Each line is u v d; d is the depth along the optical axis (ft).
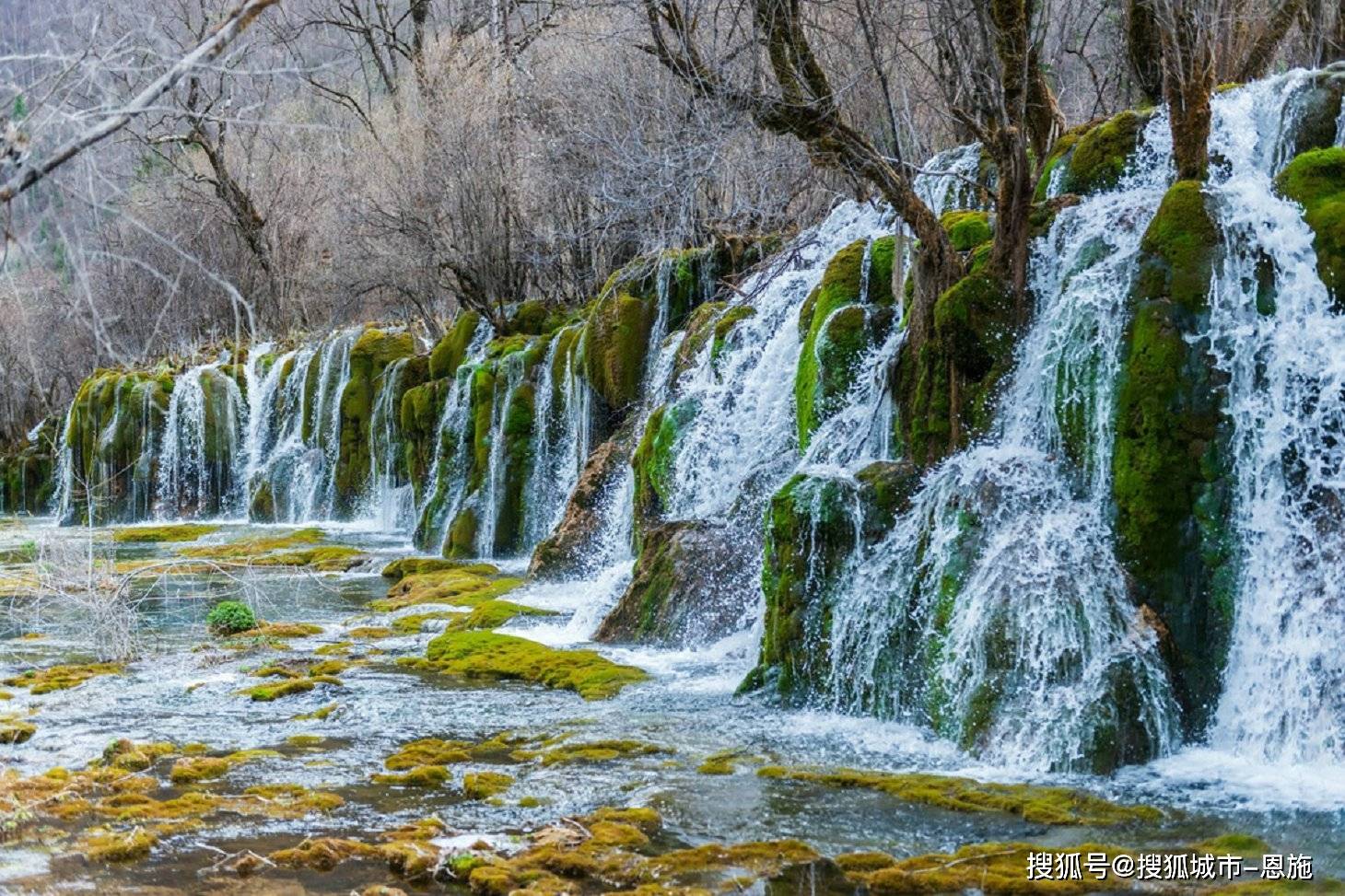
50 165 13.16
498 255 80.43
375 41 116.47
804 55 34.32
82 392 100.78
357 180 91.97
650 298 59.93
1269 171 35.63
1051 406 31.81
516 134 79.46
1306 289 28.78
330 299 106.11
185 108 17.33
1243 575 28.14
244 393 97.40
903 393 36.04
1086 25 58.54
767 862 21.68
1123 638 27.89
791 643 33.55
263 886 21.38
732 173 61.98
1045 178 39.68
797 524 33.78
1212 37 32.09
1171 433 28.96
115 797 26.43
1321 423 27.78
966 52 33.73
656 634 41.16
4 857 22.90
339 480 85.61
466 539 64.18
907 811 24.57
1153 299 29.68
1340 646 26.23
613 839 22.99
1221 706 27.86
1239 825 23.17
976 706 28.58
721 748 29.22
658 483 48.37
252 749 30.45
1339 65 37.17
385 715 33.37
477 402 66.54
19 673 40.34
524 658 39.01
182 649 44.01
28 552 68.80
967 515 30.94
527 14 96.78
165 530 84.33
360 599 54.80
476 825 24.43
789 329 44.93
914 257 36.22
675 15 35.40
